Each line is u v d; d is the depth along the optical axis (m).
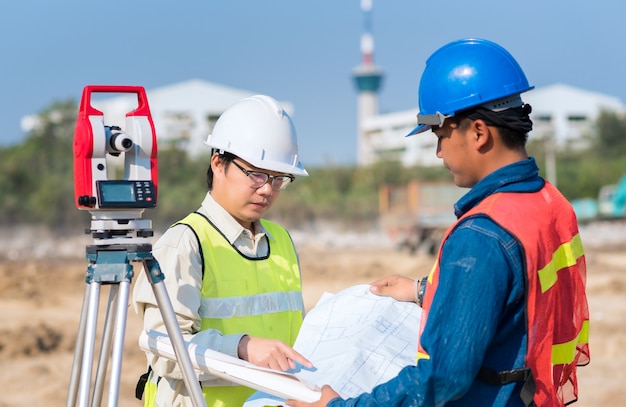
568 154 65.38
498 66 2.58
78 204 2.80
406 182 56.00
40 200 48.72
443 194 29.80
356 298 3.11
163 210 49.50
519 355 2.47
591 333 12.85
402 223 30.44
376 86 133.50
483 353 2.38
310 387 2.64
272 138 3.32
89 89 2.82
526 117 2.60
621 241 37.88
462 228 2.48
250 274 3.36
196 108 78.50
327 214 50.47
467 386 2.37
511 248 2.43
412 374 2.39
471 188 2.66
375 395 2.44
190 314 3.11
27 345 11.80
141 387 3.49
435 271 2.55
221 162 3.35
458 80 2.57
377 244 40.66
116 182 2.79
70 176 53.97
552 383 2.52
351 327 2.97
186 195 51.62
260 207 3.35
